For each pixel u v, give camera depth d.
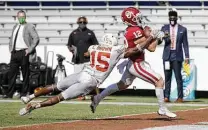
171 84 38.62
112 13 50.47
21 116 23.23
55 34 50.44
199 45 47.16
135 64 21.62
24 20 36.44
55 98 21.09
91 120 21.56
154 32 21.12
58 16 51.53
